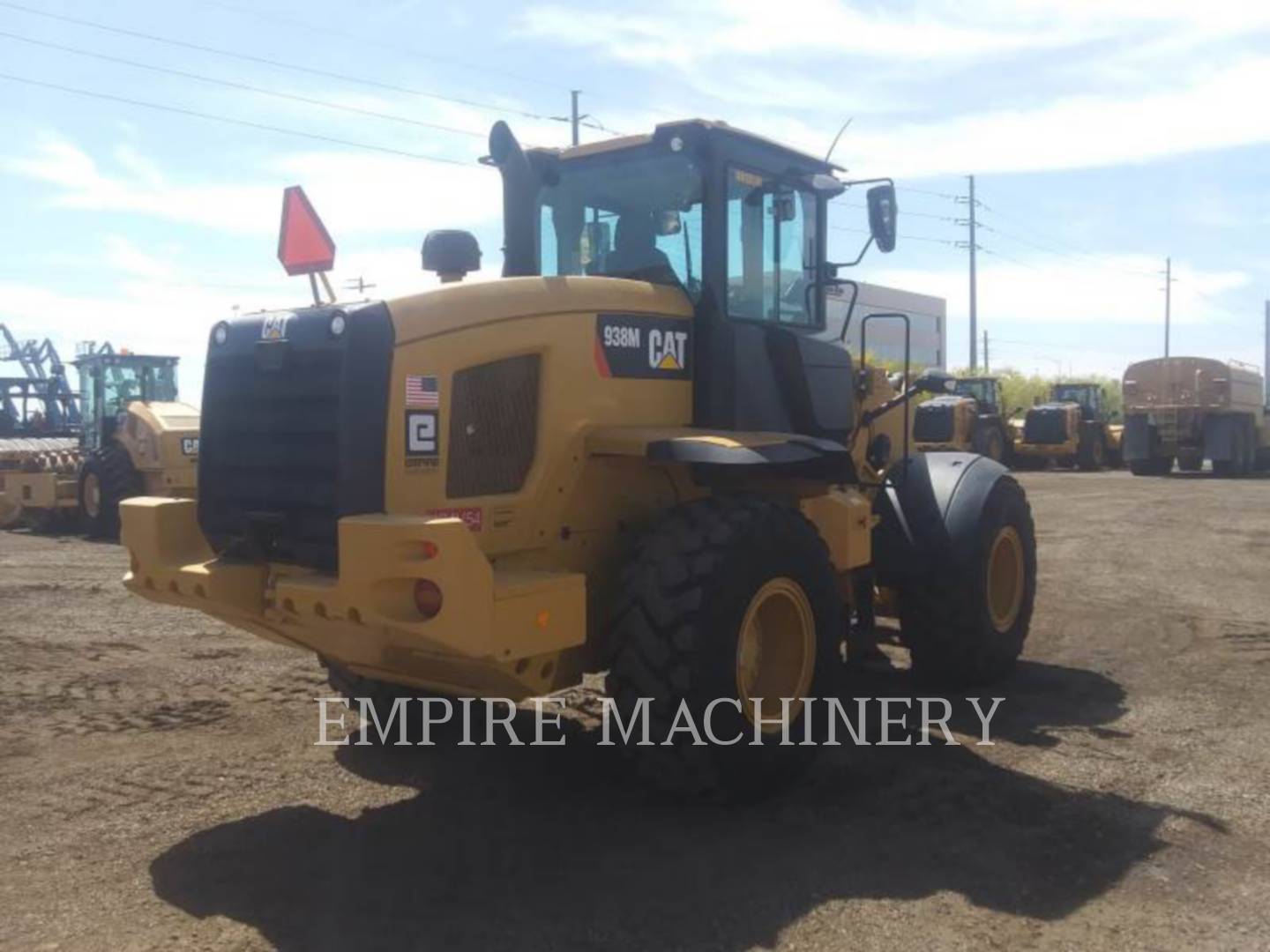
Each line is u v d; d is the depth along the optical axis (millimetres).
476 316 4684
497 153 5602
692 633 4562
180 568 4785
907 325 6738
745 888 4133
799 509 5730
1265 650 7820
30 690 6973
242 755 5727
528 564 4859
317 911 3990
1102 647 7945
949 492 6707
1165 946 3695
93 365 18422
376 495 4398
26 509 17656
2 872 4340
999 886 4133
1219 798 4969
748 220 5793
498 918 3924
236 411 4801
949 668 6730
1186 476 29172
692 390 5539
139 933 3836
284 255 4895
